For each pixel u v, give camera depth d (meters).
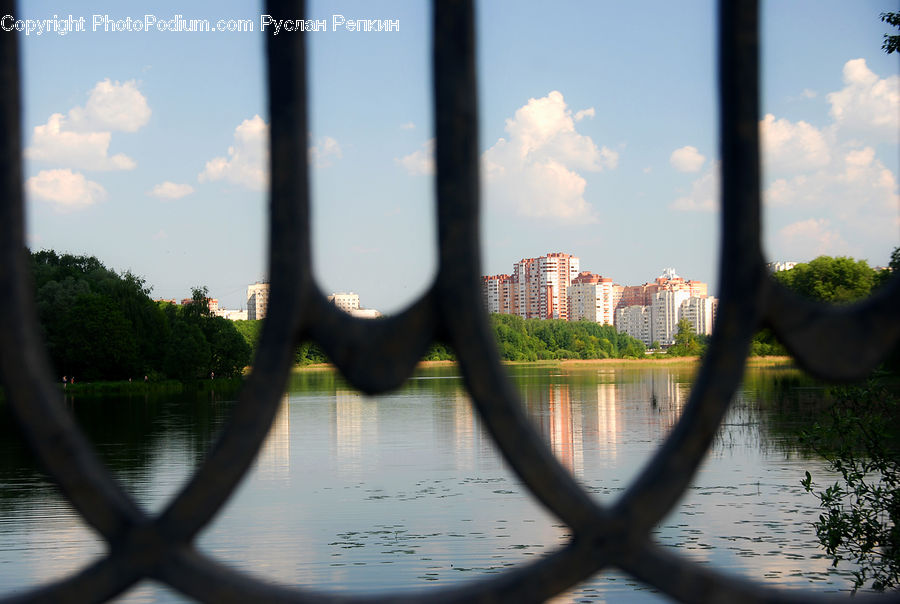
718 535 15.59
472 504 20.25
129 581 1.36
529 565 1.39
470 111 1.40
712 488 20.77
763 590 1.38
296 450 32.56
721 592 1.36
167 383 82.25
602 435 36.31
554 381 96.88
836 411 7.94
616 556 1.37
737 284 1.40
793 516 17.27
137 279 85.00
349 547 15.84
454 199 1.40
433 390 87.06
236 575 1.39
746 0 1.39
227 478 1.37
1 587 12.62
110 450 32.44
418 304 1.41
